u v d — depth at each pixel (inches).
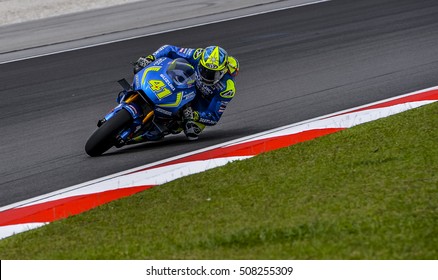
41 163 1277.1
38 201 1107.3
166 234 909.2
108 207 1038.4
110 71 1905.8
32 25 2475.4
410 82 1643.7
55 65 1990.7
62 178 1197.7
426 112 1359.5
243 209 961.5
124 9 2647.6
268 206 960.3
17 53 2159.2
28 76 1892.2
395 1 2486.5
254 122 1451.8
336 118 1418.6
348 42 2030.0
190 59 1338.6
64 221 1003.3
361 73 1742.1
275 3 2625.5
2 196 1138.0
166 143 1357.0
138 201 1048.8
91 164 1253.7
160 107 1261.1
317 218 893.8
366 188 981.2
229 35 2212.1
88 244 911.7
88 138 1405.0
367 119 1386.6
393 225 861.8
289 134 1344.7
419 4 2413.9
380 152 1137.4
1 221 1043.3
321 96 1590.8
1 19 2561.5
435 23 2167.8
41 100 1676.9
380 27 2165.4
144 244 886.4
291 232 865.5
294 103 1556.3
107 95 1699.1
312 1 2596.0
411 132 1234.0
